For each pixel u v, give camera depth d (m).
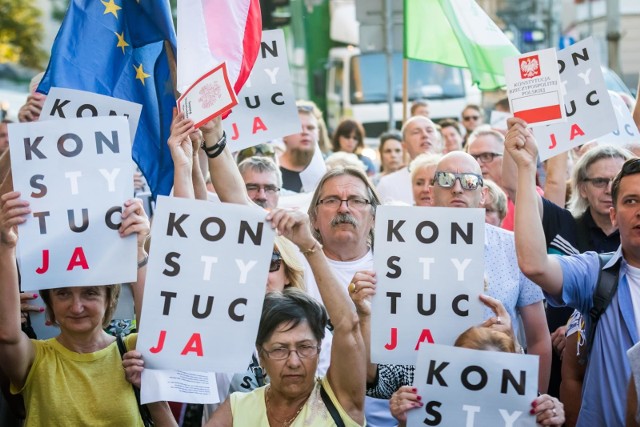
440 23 8.78
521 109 5.70
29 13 24.98
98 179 5.11
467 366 4.79
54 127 5.12
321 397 4.96
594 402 5.18
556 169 7.46
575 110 6.80
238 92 6.58
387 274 5.13
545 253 5.18
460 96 20.39
